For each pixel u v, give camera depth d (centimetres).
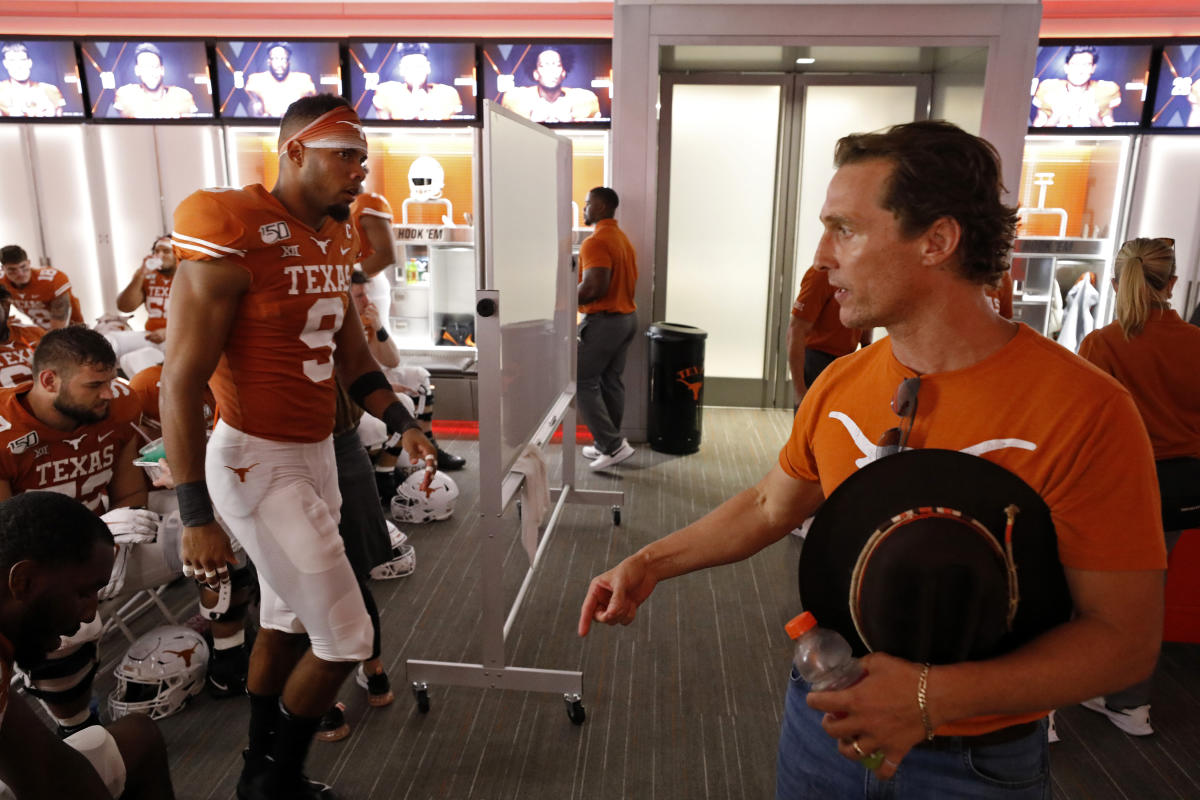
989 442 90
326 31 591
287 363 180
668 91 586
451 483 401
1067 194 603
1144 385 233
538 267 283
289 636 196
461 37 578
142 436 253
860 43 479
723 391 636
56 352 214
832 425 108
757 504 125
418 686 247
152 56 579
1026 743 100
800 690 117
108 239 614
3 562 118
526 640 290
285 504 182
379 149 607
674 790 216
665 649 285
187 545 175
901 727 83
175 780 215
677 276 618
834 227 93
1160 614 86
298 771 199
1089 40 544
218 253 165
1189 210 565
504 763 225
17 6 590
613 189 502
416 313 609
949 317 92
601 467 476
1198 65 538
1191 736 240
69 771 121
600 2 575
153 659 239
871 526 92
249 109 584
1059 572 88
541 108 571
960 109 520
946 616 86
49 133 604
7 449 217
